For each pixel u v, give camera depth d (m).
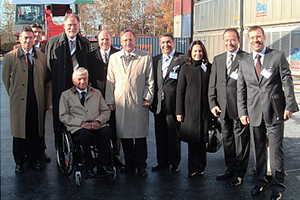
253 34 3.34
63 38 4.34
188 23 18.59
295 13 10.52
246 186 3.75
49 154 5.03
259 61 3.41
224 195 3.53
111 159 3.89
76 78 4.03
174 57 4.19
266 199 3.42
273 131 3.35
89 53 4.54
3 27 32.72
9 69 4.15
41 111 4.34
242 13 12.79
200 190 3.66
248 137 3.81
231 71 3.72
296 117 7.14
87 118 4.00
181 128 4.02
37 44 5.18
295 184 3.78
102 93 4.48
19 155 4.21
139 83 4.18
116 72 4.19
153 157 4.90
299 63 10.59
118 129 4.20
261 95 3.35
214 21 14.77
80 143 3.80
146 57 4.24
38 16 12.86
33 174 4.19
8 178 4.05
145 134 4.22
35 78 4.24
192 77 3.94
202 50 3.96
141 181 3.95
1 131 6.34
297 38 10.58
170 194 3.57
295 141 5.46
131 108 4.15
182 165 4.52
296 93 9.29
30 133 4.30
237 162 3.81
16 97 4.13
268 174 3.72
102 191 3.68
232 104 3.72
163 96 4.16
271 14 11.47
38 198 3.51
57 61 4.32
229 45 3.71
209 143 4.29
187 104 3.96
